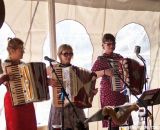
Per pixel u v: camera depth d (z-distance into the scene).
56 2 5.71
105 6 6.21
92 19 6.09
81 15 5.98
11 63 4.43
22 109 4.56
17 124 4.53
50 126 4.85
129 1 6.47
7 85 4.40
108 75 5.07
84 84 4.64
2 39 5.19
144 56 6.74
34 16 5.46
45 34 5.55
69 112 4.70
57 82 4.54
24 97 4.38
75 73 4.60
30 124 4.62
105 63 5.17
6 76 4.31
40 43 5.51
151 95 4.45
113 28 6.33
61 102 4.52
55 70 4.56
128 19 6.50
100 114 3.78
